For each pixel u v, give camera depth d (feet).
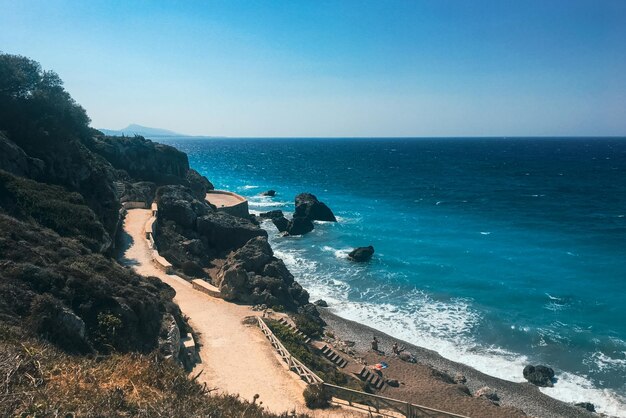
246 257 129.29
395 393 87.86
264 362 75.00
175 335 67.72
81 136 200.34
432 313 131.34
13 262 57.72
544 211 275.39
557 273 163.32
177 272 118.21
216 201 231.30
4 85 142.00
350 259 180.04
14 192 94.68
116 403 32.50
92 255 79.71
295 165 611.47
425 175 480.23
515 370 102.58
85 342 53.06
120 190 177.99
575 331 119.75
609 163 602.85
